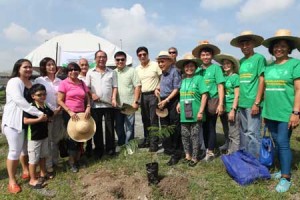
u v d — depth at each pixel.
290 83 4.25
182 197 4.45
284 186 4.34
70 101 5.56
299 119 4.20
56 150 5.81
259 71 4.95
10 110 4.80
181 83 5.72
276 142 4.60
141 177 5.05
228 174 5.02
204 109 5.48
